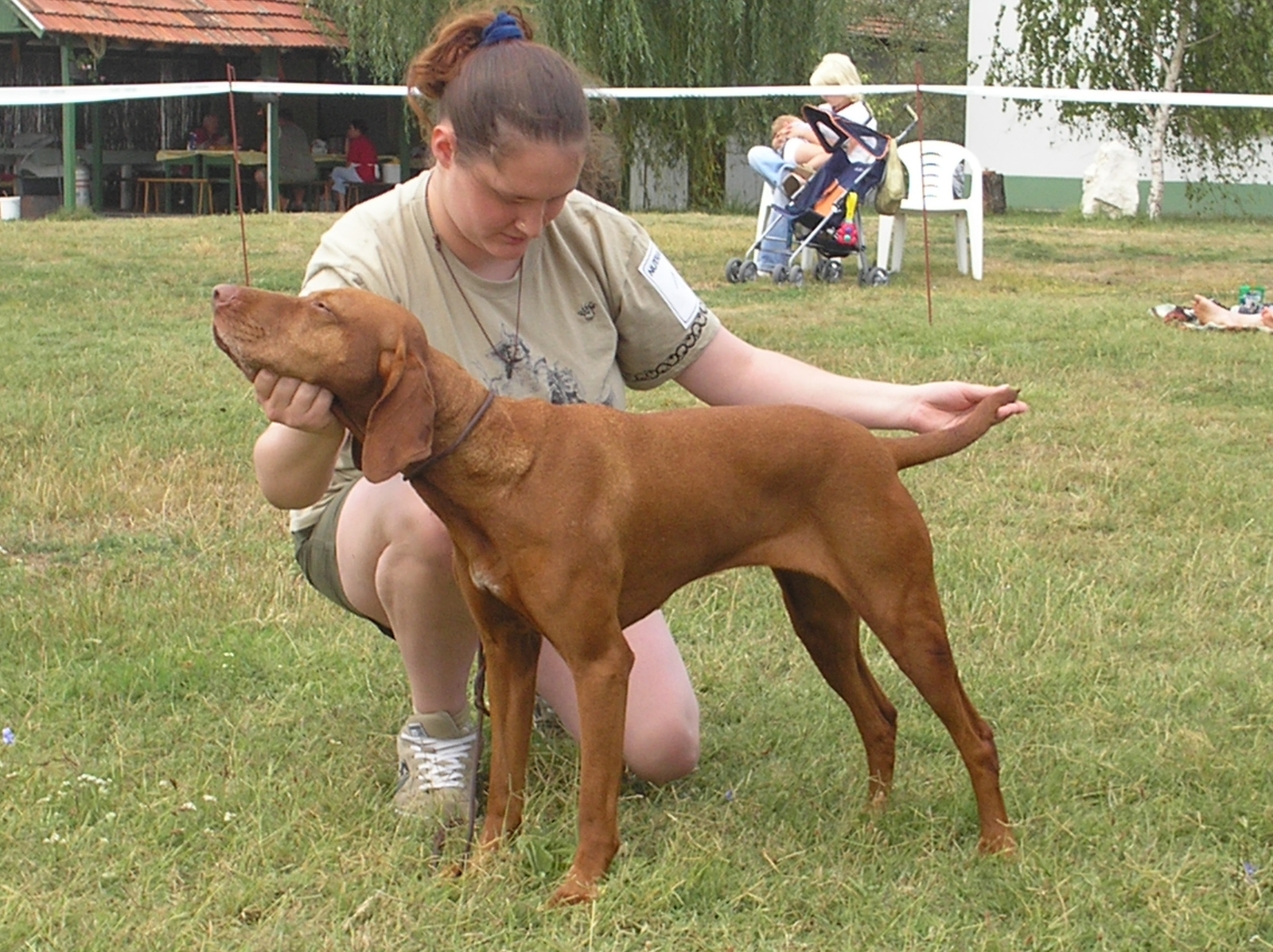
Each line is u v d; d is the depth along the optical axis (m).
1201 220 22.83
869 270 12.07
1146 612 4.78
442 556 3.29
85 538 5.49
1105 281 12.73
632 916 2.96
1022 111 25.11
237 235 14.50
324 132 24.78
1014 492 6.12
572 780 3.64
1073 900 3.01
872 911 2.99
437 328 3.43
